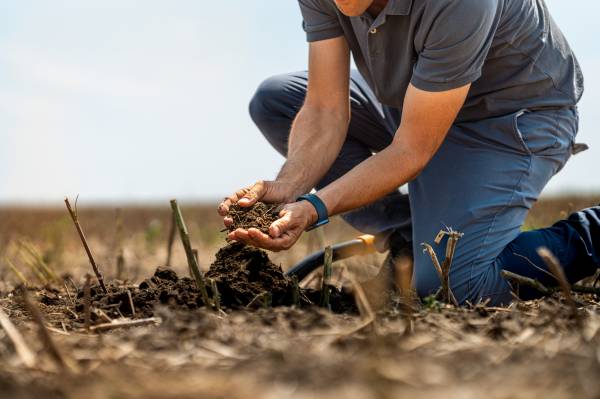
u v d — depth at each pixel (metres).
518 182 3.15
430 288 3.01
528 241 3.03
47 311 2.72
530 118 3.21
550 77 3.16
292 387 1.54
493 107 3.20
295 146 3.11
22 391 1.56
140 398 1.50
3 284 3.91
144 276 4.63
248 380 1.59
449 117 2.79
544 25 3.12
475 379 1.60
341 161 3.75
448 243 2.73
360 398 1.47
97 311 2.45
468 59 2.69
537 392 1.51
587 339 1.98
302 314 2.29
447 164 3.23
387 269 3.44
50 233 6.21
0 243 6.71
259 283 2.71
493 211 3.10
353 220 3.79
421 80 2.74
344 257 3.57
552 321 2.20
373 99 3.70
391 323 2.21
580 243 3.00
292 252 5.73
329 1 3.04
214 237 7.06
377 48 2.99
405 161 2.80
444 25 2.63
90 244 7.14
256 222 2.66
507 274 2.89
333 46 3.17
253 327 2.13
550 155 3.24
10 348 1.98
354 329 2.02
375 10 2.89
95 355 1.87
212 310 2.48
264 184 2.85
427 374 1.62
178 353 1.87
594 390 1.51
